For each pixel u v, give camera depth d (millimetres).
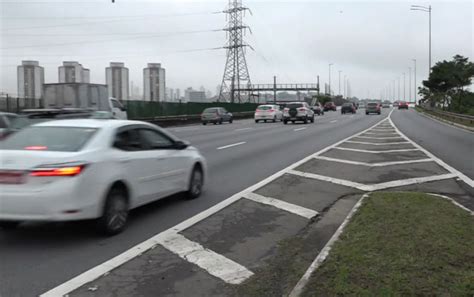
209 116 42688
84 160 6379
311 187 10742
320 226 7602
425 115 59531
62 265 5680
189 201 9258
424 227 6820
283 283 5211
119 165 6992
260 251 6320
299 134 27141
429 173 12477
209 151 17859
